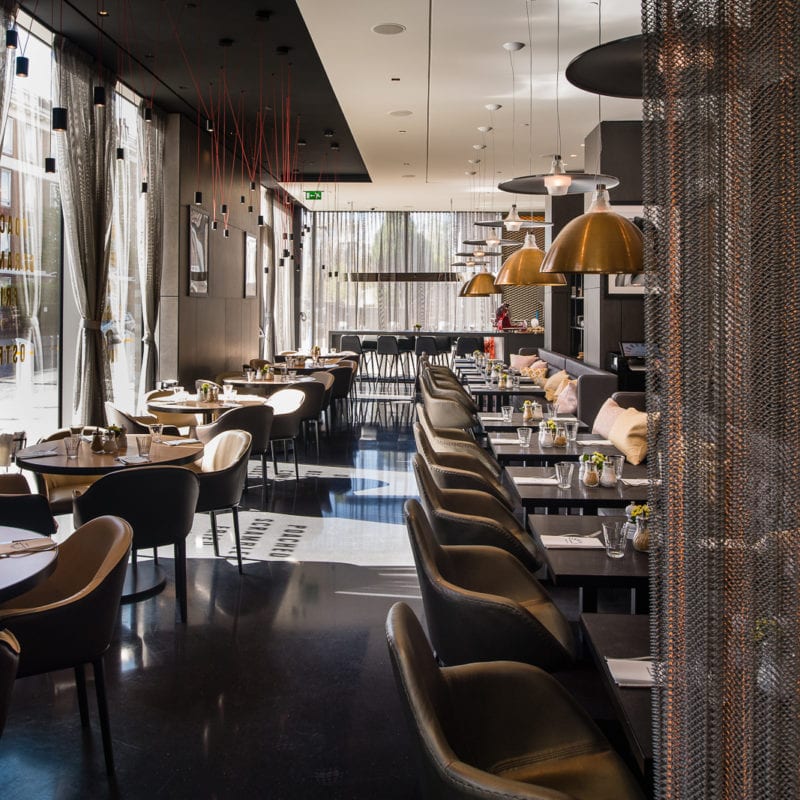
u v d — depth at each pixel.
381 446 10.30
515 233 19.50
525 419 7.10
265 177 15.14
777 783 1.10
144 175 9.29
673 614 1.17
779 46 1.02
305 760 3.04
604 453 5.42
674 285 1.14
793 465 1.07
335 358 15.07
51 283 7.59
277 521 6.59
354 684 3.67
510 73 8.38
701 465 1.11
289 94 9.26
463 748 2.16
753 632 1.10
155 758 3.04
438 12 6.69
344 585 5.03
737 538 1.09
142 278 9.48
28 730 3.23
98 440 4.96
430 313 19.91
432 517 3.94
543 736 2.22
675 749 1.18
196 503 4.62
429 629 2.95
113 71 8.31
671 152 1.12
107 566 2.86
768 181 1.04
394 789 2.86
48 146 7.44
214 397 7.93
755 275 1.05
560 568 3.01
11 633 2.62
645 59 1.15
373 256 19.92
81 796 2.79
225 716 3.37
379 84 8.84
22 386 7.10
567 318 14.59
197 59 7.98
